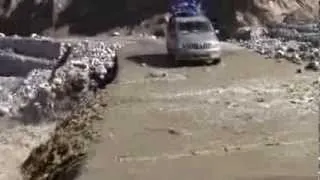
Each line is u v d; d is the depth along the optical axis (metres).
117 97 23.92
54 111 35.53
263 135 16.80
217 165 14.12
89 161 14.85
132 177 13.45
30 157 21.09
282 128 17.50
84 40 56.19
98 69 37.19
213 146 15.90
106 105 22.53
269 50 37.94
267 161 14.16
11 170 24.59
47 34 63.75
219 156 14.90
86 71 38.16
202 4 56.66
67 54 51.47
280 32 47.38
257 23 55.75
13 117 36.31
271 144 15.71
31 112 36.28
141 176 13.50
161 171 13.84
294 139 16.14
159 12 61.91
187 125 18.50
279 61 32.62
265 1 57.00
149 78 28.69
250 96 22.89
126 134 17.53
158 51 40.88
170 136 17.16
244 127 17.91
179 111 20.62
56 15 64.69
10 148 29.08
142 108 21.39
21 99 39.41
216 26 54.81
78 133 18.84
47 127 34.00
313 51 34.81
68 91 36.00
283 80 26.20
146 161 14.72
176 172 13.70
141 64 33.97
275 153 14.80
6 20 66.06
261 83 25.70
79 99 34.06
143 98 23.36
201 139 16.70
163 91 24.86
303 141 15.84
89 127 18.89
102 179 13.40
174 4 48.84
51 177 15.81
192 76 28.81
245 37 50.12
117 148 15.98
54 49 54.16
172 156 15.07
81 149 16.56
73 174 14.30
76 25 63.81
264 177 12.91
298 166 13.57
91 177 13.59
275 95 22.80
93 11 64.38
